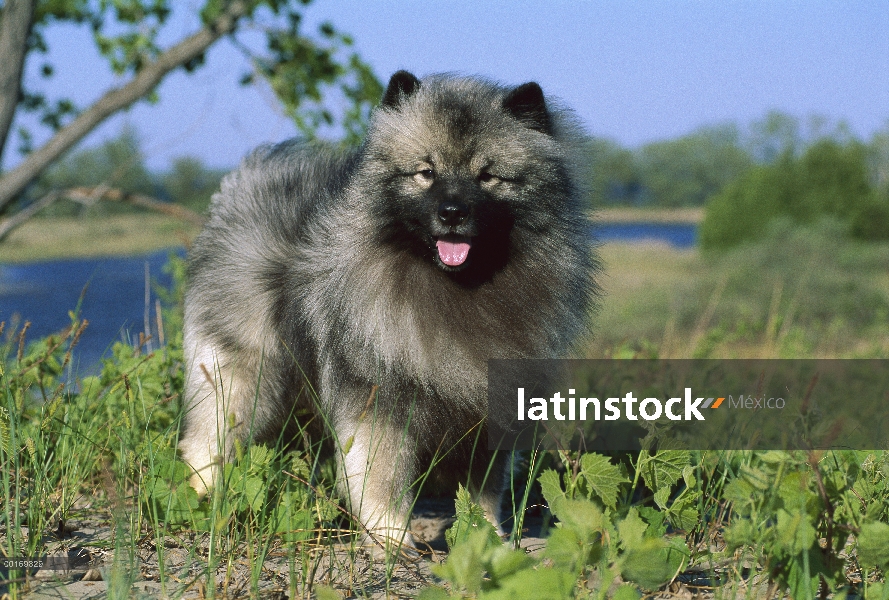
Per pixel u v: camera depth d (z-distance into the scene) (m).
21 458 3.96
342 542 3.76
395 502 3.75
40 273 37.50
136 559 3.28
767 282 20.14
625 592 2.47
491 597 2.39
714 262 28.72
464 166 3.80
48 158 10.61
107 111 10.81
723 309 17.69
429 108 3.86
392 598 3.04
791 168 36.34
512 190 3.85
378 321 3.74
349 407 3.83
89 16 11.38
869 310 17.89
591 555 2.81
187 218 10.53
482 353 3.82
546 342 3.96
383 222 3.81
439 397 3.79
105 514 3.89
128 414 4.30
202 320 4.42
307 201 4.41
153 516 3.57
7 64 10.36
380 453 3.75
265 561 3.38
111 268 39.03
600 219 4.41
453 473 4.04
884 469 3.34
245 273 4.34
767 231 26.38
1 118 10.43
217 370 4.30
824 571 2.76
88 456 4.14
